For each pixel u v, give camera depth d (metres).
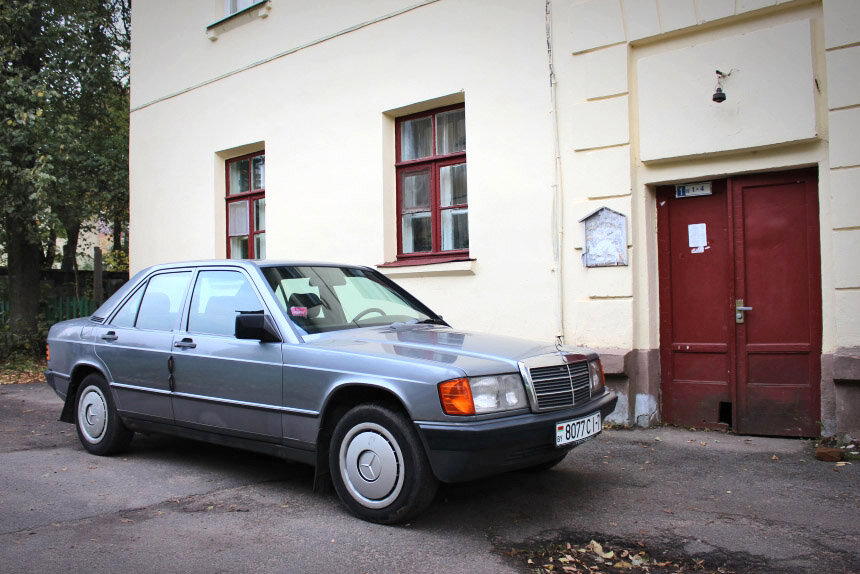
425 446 3.65
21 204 11.21
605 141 6.57
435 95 7.89
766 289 6.07
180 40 11.09
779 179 6.01
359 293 5.17
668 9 6.23
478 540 3.66
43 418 7.37
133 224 11.86
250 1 10.42
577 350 4.46
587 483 4.72
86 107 13.28
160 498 4.42
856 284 5.42
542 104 7.01
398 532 3.78
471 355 3.96
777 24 5.82
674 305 6.52
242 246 10.50
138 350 5.18
